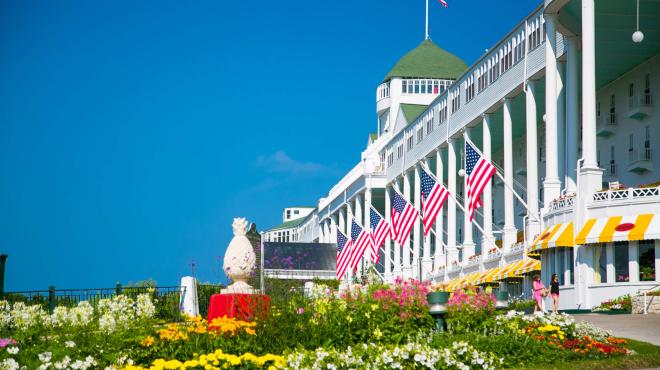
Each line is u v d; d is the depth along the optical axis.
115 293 33.28
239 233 24.64
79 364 18.02
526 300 44.34
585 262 41.34
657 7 46.72
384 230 66.94
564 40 51.31
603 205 41.06
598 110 60.06
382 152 96.44
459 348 19.59
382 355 18.70
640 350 21.98
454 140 73.38
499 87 61.38
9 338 19.61
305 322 20.88
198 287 36.81
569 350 21.11
